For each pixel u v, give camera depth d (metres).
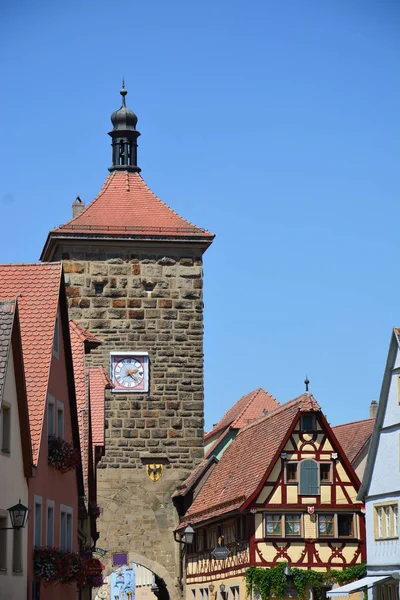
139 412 72.50
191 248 73.50
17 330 36.94
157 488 72.50
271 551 63.03
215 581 69.56
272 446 65.25
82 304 72.50
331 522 63.88
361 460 74.00
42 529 41.31
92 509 55.19
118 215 74.12
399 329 58.94
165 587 77.00
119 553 72.00
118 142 77.88
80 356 53.84
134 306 72.88
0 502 35.47
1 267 44.47
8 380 36.44
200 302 73.31
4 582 35.72
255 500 63.19
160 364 72.88
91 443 55.84
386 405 59.34
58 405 44.06
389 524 58.56
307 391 65.06
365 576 62.84
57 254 74.06
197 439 72.88
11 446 36.97
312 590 62.78
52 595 43.34
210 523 70.06
